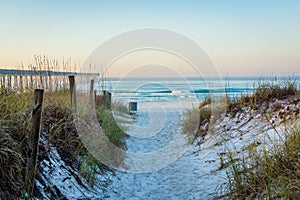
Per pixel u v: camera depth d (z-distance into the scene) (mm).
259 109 7316
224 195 4055
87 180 4789
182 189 4777
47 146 4711
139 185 5184
